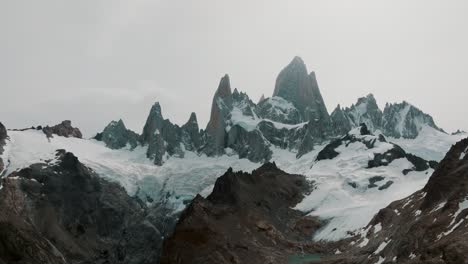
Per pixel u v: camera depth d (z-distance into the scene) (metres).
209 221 190.62
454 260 99.69
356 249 174.25
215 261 169.38
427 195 158.12
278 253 186.88
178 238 182.88
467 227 112.75
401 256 127.81
